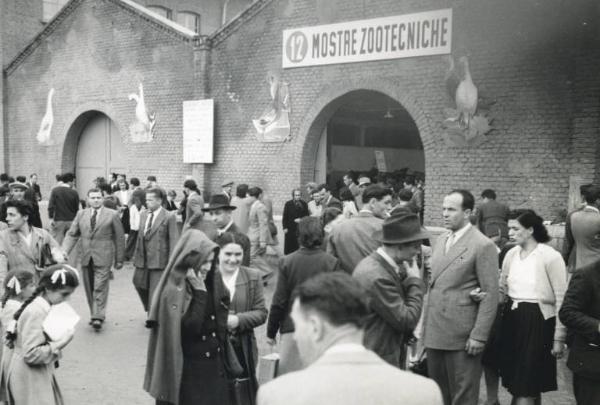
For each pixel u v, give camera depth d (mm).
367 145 23109
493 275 4879
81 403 6164
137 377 6949
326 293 2086
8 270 6289
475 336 4828
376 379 2012
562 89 11398
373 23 13742
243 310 5004
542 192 11656
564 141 11406
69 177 14266
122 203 16016
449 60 12695
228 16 32250
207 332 4559
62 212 14055
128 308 10453
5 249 6254
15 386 4395
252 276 5109
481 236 5008
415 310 4320
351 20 14109
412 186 15180
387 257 4348
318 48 14688
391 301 4191
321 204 12688
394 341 4316
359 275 4293
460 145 12617
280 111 15516
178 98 17688
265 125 15836
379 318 4246
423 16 12984
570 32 11273
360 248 5414
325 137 15320
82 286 12305
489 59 12203
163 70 18047
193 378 4484
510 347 5547
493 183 12219
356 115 22562
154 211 8992
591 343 4406
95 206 9141
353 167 22281
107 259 9094
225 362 4660
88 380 6832
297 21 15086
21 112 22266
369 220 5555
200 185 17062
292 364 5180
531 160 11773
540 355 5414
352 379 1994
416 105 13211
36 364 4391
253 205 11836
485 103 12266
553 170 11531
